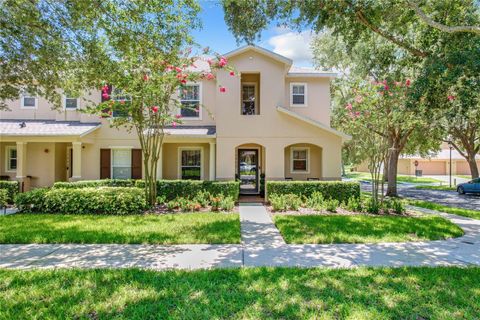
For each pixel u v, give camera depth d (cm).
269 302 368
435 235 717
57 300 373
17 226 773
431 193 2134
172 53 845
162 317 335
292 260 545
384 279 445
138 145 1498
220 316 336
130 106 1007
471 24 946
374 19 991
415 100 969
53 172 1532
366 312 345
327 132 1379
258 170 1642
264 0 918
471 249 621
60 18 697
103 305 360
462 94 894
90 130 1409
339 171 1373
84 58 793
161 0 702
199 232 728
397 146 1783
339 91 2108
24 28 695
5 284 421
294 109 1540
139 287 413
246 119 1386
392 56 1330
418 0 876
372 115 1041
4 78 827
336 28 1062
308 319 330
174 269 490
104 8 674
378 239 684
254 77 1524
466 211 1152
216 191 1213
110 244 640
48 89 898
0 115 1555
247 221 893
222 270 480
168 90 1047
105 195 988
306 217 916
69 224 801
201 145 1555
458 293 399
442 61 909
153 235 696
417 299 381
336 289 407
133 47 782
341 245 645
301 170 1561
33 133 1350
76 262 528
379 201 1128
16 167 1484
